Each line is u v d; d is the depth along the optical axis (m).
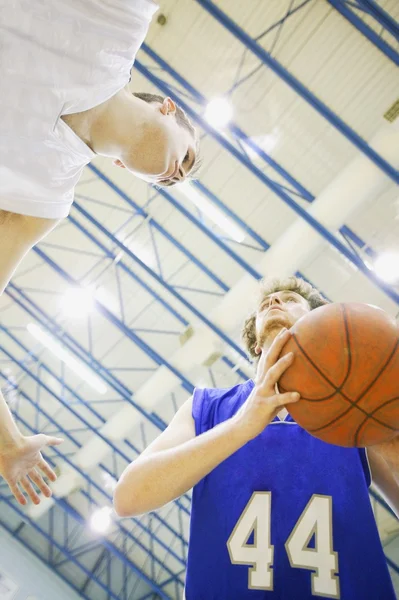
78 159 1.71
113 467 15.63
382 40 8.73
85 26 1.45
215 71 9.77
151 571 16.27
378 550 1.78
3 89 1.41
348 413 1.66
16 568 14.55
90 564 16.25
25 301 13.66
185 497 15.23
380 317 1.73
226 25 9.14
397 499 2.12
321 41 9.07
